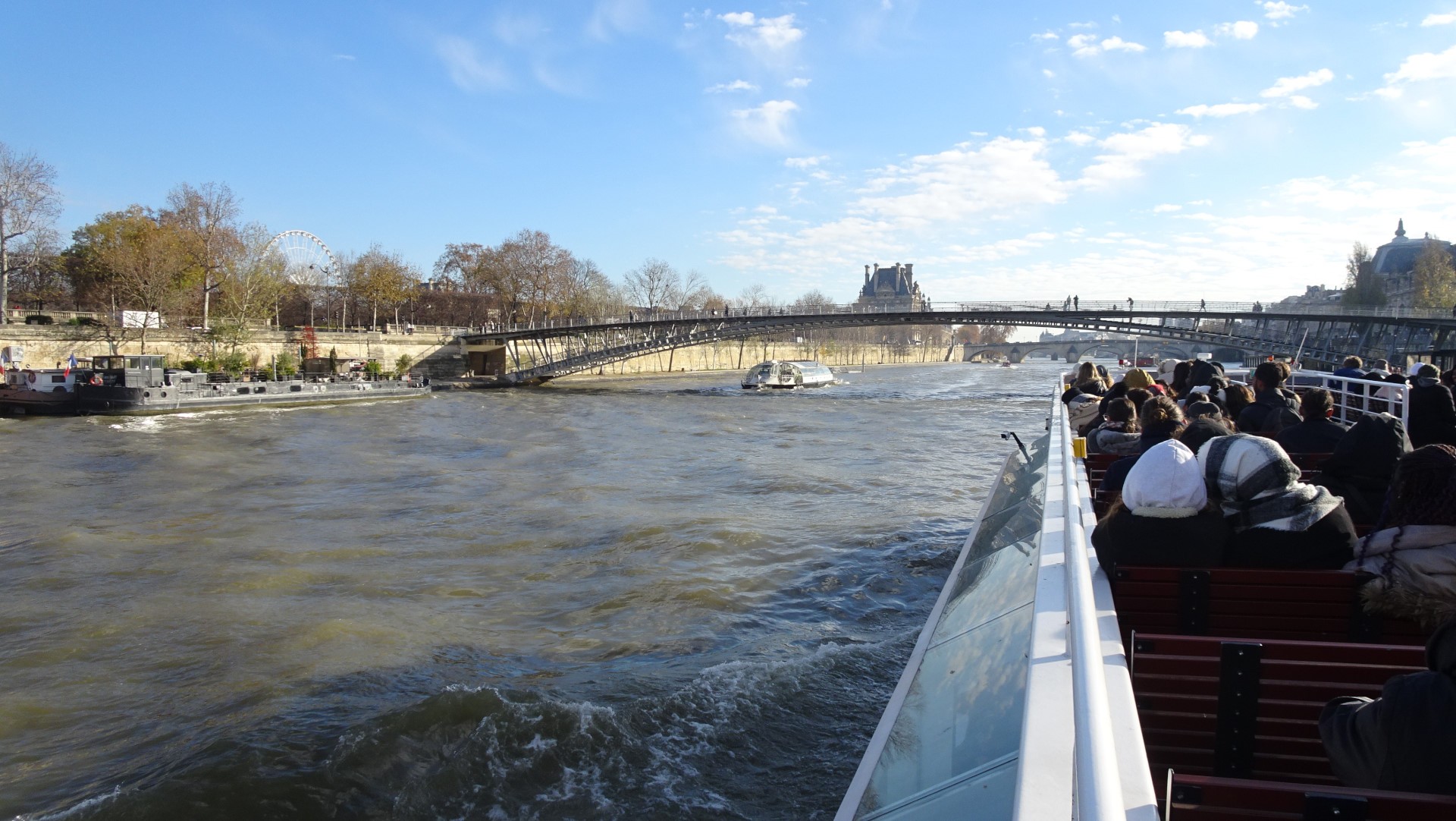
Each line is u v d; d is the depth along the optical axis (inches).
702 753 304.5
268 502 871.7
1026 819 71.1
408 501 866.1
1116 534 180.9
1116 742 96.0
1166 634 156.9
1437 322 2322.8
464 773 293.3
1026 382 3929.6
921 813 162.2
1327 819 93.6
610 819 267.9
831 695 350.0
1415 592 152.8
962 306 2910.9
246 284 2979.8
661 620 464.4
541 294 4648.1
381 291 3998.5
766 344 6407.5
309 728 337.1
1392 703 101.9
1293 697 136.3
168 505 856.3
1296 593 166.7
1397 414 520.4
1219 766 138.9
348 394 2342.5
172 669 416.2
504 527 730.2
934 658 255.1
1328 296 5221.5
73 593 548.7
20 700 381.1
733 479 983.6
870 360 7751.0
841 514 751.7
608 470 1074.7
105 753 333.4
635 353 3393.2
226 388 2057.1
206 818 277.3
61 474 1059.3
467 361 3720.5
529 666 400.8
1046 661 110.9
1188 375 577.6
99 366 1898.4
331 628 461.4
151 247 2728.8
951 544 619.2
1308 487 176.7
